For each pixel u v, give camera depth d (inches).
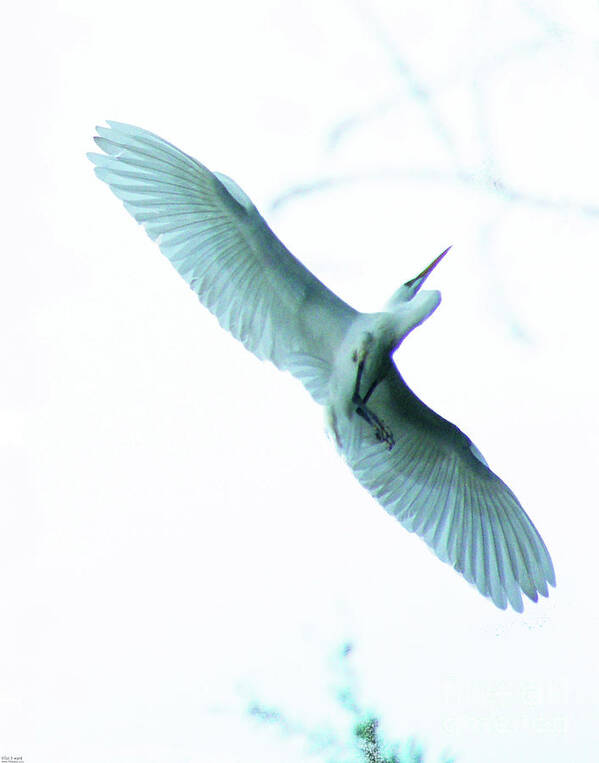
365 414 908.6
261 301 909.2
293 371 909.2
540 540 919.0
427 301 906.7
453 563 917.8
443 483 918.4
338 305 909.2
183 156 907.4
